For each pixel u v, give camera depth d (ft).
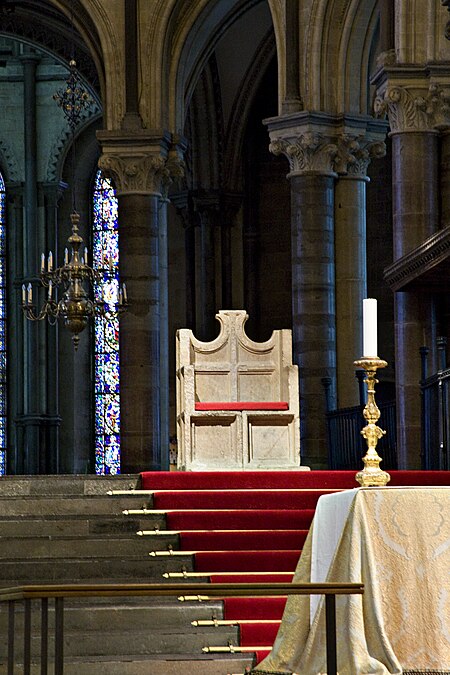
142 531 65.92
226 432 82.64
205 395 84.07
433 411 90.74
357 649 41.96
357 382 132.36
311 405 129.90
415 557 43.09
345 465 117.50
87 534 66.33
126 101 141.28
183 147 144.66
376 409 48.14
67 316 126.52
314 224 131.03
